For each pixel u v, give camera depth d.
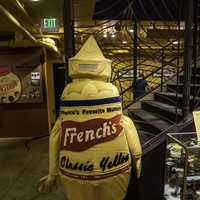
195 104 2.73
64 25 2.27
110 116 1.72
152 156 2.45
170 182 2.16
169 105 3.63
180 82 3.70
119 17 4.92
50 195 3.20
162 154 2.48
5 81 5.88
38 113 6.10
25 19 3.59
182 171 1.95
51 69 6.61
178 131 2.50
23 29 3.42
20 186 3.48
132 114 3.97
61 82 6.66
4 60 5.82
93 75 1.75
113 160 1.71
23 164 4.35
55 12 4.06
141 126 3.37
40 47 5.83
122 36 6.19
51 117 6.71
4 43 5.69
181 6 3.36
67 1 2.24
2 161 4.52
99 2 4.89
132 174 2.36
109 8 4.84
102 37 6.04
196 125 1.86
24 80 5.93
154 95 4.26
